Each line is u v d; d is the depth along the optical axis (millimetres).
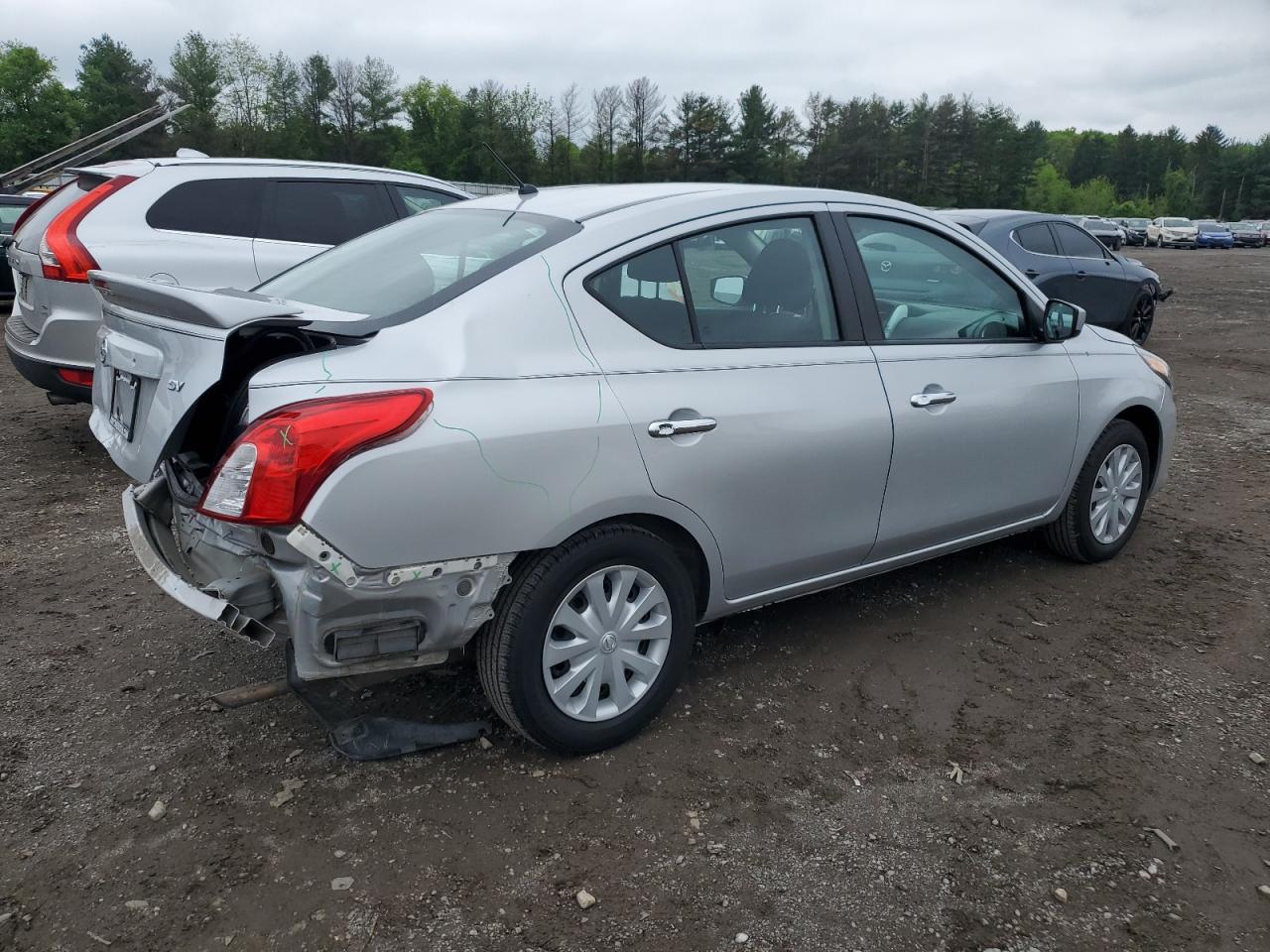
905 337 3715
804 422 3252
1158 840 2697
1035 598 4309
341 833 2639
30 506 5355
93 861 2510
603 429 2785
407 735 2998
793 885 2490
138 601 4125
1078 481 4477
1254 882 2543
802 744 3131
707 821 2730
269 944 2254
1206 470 6566
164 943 2246
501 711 2855
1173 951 2301
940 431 3689
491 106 69875
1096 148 136125
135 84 69000
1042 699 3445
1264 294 21656
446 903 2393
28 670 3490
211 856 2539
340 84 71688
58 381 5941
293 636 2547
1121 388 4504
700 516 3062
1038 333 4164
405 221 3797
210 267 6414
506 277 2812
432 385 2557
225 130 67438
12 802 2736
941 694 3469
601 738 2990
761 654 3738
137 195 6336
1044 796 2883
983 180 81688
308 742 3078
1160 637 3949
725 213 3268
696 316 3127
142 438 2963
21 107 65562
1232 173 121938
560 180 66312
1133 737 3209
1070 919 2396
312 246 6895
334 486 2408
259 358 2785
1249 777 2996
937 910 2414
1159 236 53500
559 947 2268
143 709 3252
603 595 2920
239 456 2441
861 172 79062
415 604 2604
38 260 5871
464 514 2568
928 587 4414
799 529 3355
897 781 2943
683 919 2361
